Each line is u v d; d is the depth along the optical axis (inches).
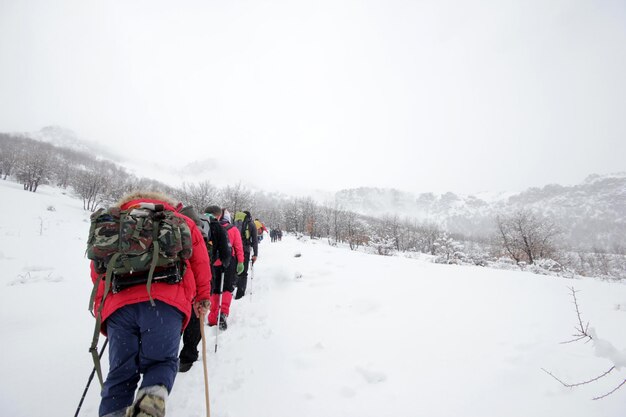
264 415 95.8
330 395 105.2
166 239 74.6
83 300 219.8
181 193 2162.9
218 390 110.0
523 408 89.8
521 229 1240.8
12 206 1222.3
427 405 95.7
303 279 281.9
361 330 158.9
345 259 423.5
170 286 76.5
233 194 2316.7
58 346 143.1
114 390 70.0
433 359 123.0
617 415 81.2
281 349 142.2
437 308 181.0
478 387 102.2
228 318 189.2
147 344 71.1
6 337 150.5
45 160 3056.1
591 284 221.6
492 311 169.2
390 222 3334.2
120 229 72.9
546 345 123.4
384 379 112.9
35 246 468.4
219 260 169.2
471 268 319.0
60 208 1636.3
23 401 101.1
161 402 65.1
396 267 331.9
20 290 233.3
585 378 100.0
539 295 194.5
